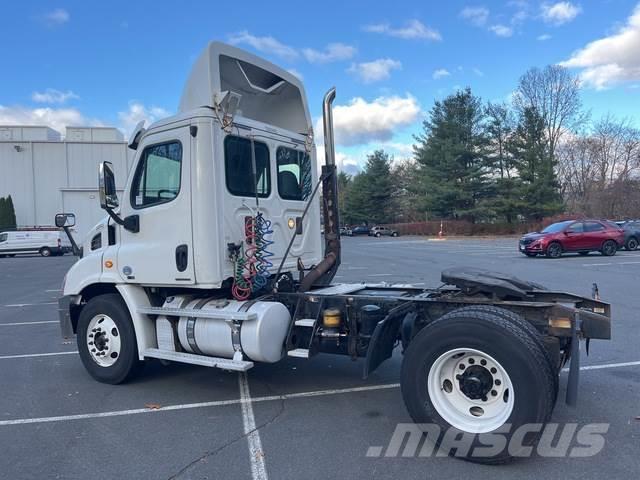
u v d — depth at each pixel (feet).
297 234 20.21
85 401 17.70
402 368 13.65
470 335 12.60
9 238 113.09
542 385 11.99
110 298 19.26
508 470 12.23
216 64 17.20
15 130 143.54
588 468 12.23
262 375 20.20
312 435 14.47
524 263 65.31
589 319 13.61
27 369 22.13
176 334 17.89
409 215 236.22
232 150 17.51
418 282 45.98
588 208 174.09
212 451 13.57
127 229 18.39
